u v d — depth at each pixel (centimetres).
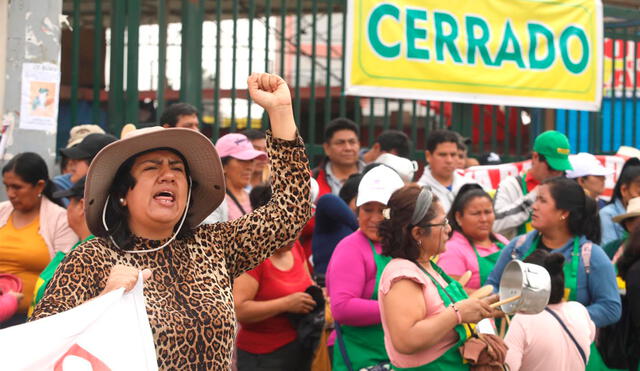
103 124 1045
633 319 591
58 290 317
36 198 618
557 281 520
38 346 295
